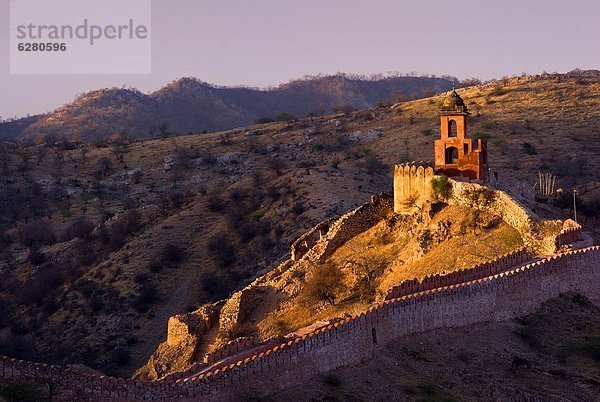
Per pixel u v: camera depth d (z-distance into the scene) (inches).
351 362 2591.0
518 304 3093.0
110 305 6643.7
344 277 3988.7
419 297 2834.6
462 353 2800.2
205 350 3996.1
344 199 7504.9
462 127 4261.8
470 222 3846.0
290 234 7047.2
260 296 4170.8
